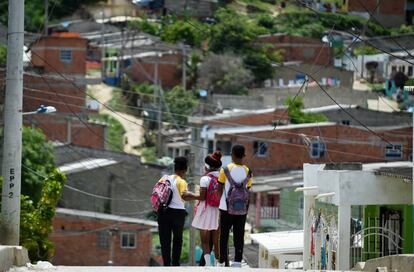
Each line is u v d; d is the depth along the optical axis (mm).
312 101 121312
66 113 108438
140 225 84188
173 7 163500
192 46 153000
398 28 111375
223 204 29812
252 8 163125
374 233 39188
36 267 26500
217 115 110688
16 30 29766
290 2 163500
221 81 141375
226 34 149125
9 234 29953
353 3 85438
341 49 106438
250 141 99000
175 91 133750
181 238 29719
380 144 97062
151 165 94000
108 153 95750
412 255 25641
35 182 83125
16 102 29891
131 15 168000
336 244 39156
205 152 100375
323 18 85750
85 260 84250
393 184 38875
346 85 135750
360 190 38812
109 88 144875
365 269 27641
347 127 97188
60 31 153375
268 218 86625
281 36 149875
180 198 29547
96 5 168500
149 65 150125
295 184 85312
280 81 142250
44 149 86125
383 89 127688
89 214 85250
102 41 157125
